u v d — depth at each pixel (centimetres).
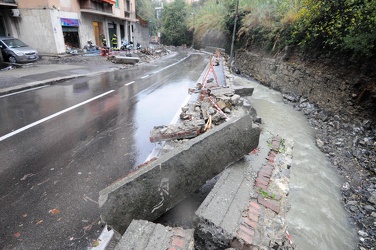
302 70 1212
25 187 342
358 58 875
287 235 266
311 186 566
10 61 1412
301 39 1301
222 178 300
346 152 698
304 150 717
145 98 820
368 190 552
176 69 1559
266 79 1611
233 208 251
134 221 219
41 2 1599
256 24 2006
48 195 328
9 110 650
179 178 263
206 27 3862
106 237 263
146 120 611
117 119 614
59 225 280
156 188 246
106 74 1282
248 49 2108
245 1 2470
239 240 216
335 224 470
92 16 2145
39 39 1700
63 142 480
